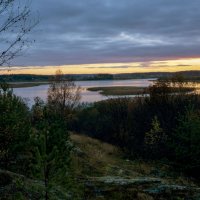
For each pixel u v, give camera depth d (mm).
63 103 58625
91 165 24469
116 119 44250
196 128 28562
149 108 43000
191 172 28688
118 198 17609
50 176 11586
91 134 44594
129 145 37625
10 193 11570
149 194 18656
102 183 19266
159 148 33875
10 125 15125
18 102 20250
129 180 20250
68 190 15188
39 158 11398
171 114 39594
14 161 15781
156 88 45594
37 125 13031
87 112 50375
